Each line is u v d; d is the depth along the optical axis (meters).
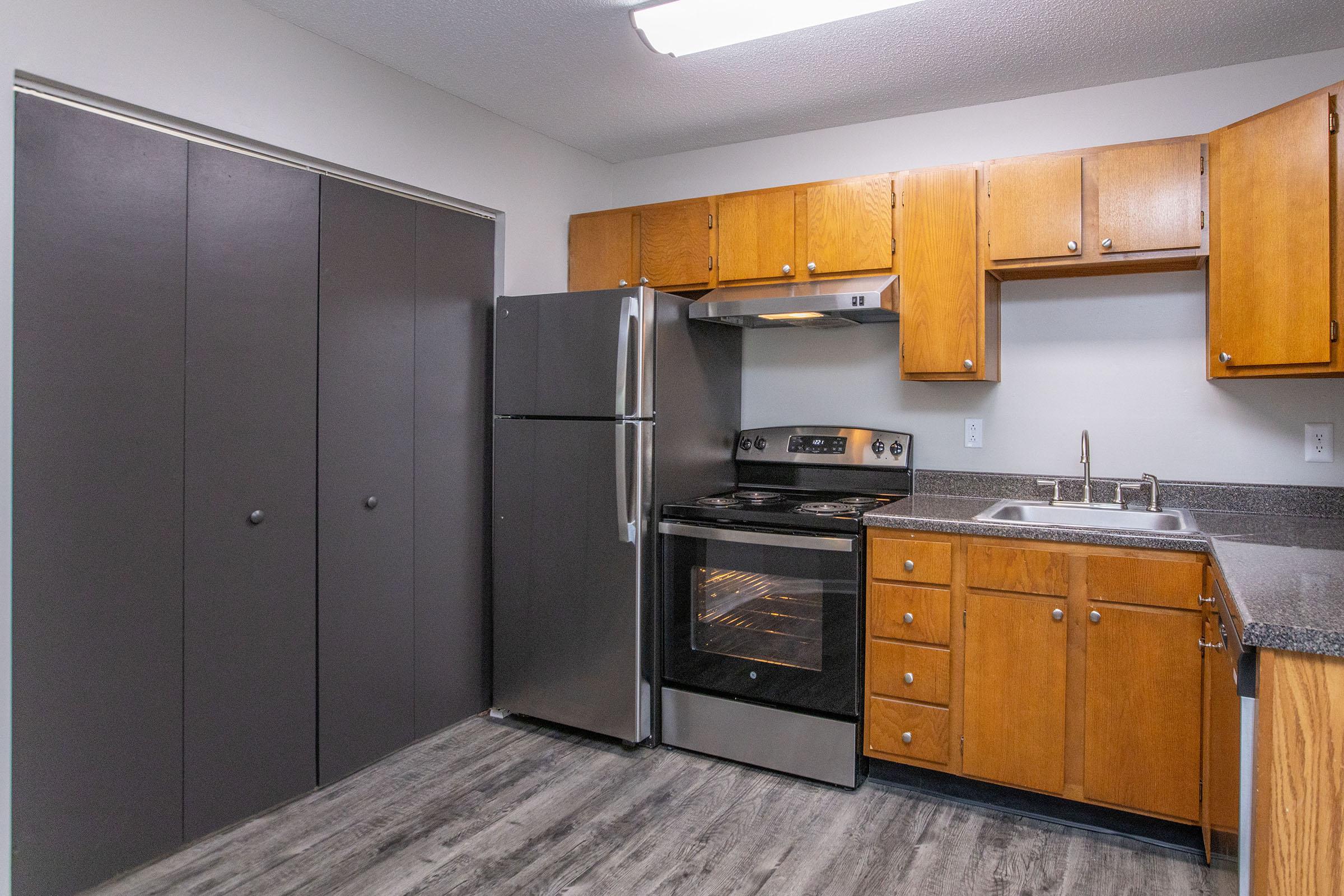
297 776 2.43
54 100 1.91
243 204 2.24
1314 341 2.07
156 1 2.04
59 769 1.90
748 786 2.55
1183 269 2.58
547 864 2.09
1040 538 2.23
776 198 2.96
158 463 2.06
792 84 2.74
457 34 2.42
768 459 3.26
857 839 2.22
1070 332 2.79
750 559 2.66
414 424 2.78
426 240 2.82
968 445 2.96
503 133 3.11
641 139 3.36
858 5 2.04
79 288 1.90
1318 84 2.44
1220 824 1.61
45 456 1.85
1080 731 2.21
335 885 2.00
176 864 2.08
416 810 2.38
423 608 2.84
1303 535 2.08
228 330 2.21
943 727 2.39
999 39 2.38
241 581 2.26
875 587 2.48
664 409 2.87
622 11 2.26
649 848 2.17
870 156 3.12
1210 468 2.60
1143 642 2.12
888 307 2.71
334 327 2.50
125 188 1.98
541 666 2.95
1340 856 1.17
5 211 1.77
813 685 2.55
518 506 2.97
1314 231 2.07
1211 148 2.31
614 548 2.78
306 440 2.42
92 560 1.94
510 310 2.97
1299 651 1.16
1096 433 2.76
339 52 2.50
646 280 3.24
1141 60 2.51
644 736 2.80
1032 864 2.10
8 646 1.79
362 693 2.62
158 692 2.08
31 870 1.85
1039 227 2.52
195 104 2.13
